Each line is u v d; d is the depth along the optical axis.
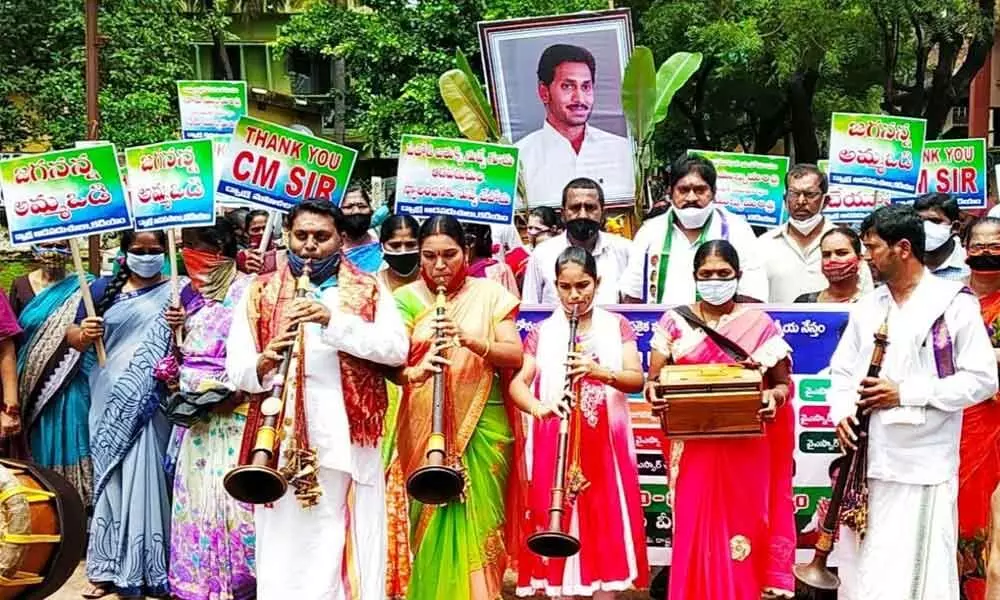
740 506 5.17
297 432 4.55
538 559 5.35
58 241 6.63
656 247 6.51
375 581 4.78
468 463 5.20
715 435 5.01
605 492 5.32
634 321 6.04
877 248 4.68
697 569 5.17
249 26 35.72
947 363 4.61
